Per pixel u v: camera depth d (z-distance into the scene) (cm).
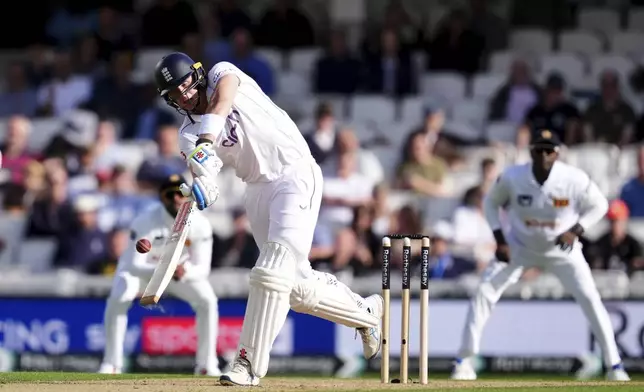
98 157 4916
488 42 5669
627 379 3055
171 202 2991
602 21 5906
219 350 3931
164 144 4772
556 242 3028
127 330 3909
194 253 3062
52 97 5441
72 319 4000
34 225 4628
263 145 1995
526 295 3884
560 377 3762
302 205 2000
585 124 4981
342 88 5366
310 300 2088
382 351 2238
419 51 5503
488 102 5297
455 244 4319
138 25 6022
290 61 5628
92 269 4347
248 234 4294
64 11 6138
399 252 4153
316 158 4653
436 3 6025
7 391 1908
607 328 3080
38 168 4938
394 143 5106
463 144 4934
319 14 6100
